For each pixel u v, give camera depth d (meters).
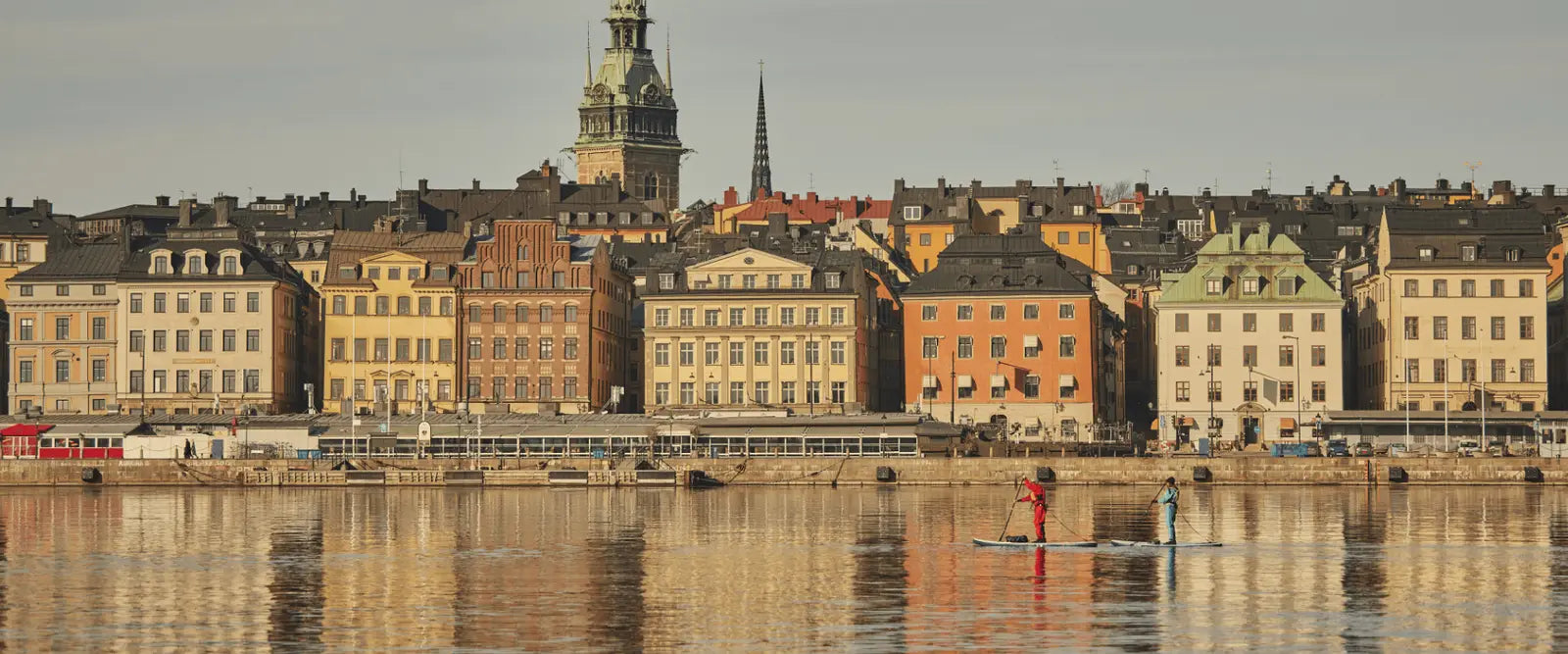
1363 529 170.88
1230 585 128.00
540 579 134.88
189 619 116.12
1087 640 107.81
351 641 108.62
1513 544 156.12
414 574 138.00
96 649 106.50
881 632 110.44
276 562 146.12
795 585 129.88
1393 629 110.75
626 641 108.19
